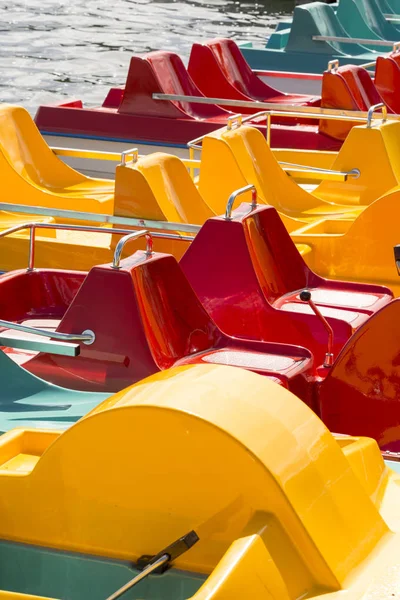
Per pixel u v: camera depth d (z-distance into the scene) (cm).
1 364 536
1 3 2952
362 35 1816
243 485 300
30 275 689
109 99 1335
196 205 830
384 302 702
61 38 2409
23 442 382
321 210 929
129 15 2778
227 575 280
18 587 336
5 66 2073
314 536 295
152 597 313
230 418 305
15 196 941
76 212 754
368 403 561
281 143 1230
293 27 1652
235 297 673
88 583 324
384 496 350
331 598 288
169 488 310
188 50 2302
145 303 570
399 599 287
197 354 589
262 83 1437
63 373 579
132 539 320
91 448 318
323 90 1214
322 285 727
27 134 966
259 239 701
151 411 307
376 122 981
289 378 554
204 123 1211
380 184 952
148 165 805
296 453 307
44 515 331
